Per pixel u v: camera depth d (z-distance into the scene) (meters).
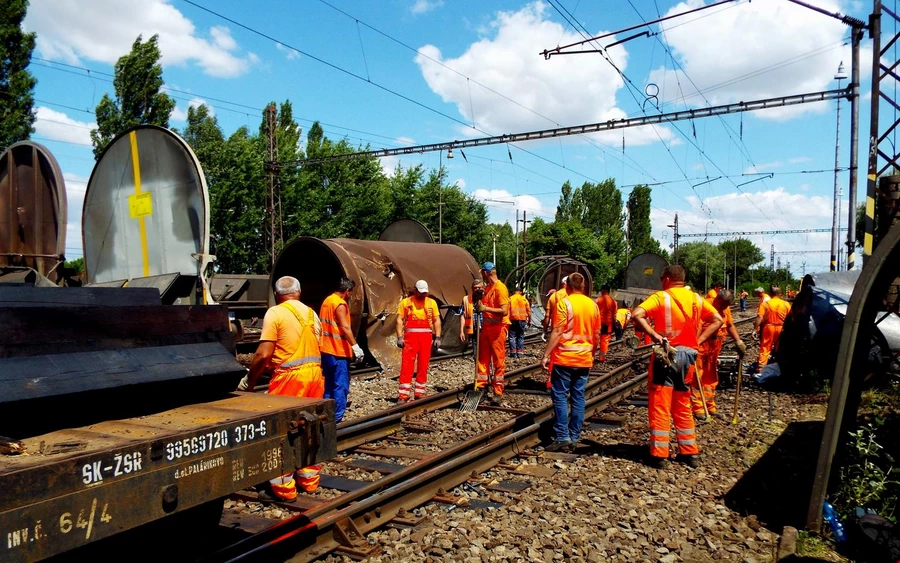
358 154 25.92
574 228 63.62
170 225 9.28
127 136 9.79
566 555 4.62
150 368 3.65
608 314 16.55
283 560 4.36
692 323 7.04
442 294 16.52
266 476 3.65
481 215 63.69
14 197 10.49
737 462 7.12
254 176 40.91
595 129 21.52
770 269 109.50
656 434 6.87
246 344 15.28
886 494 5.67
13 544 2.45
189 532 4.52
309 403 4.05
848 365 5.00
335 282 17.36
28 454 2.74
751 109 19.33
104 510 2.79
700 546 4.89
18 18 27.17
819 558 4.69
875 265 4.83
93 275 10.70
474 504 5.76
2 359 3.03
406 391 10.50
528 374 13.78
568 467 6.89
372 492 5.68
